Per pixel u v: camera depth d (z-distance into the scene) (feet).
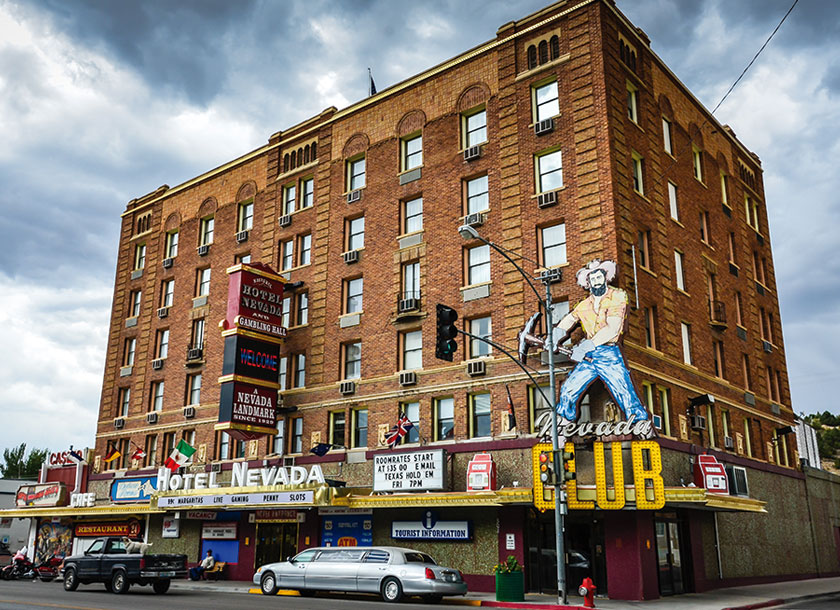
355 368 111.55
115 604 67.41
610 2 101.91
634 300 90.33
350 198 119.34
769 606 75.72
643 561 79.25
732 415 111.04
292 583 82.33
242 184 139.33
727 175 131.23
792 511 122.83
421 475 92.68
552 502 81.97
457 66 111.96
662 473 85.76
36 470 296.71
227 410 109.19
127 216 162.09
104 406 148.87
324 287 118.32
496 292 98.22
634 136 100.58
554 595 82.69
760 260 137.08
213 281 137.39
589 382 84.53
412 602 75.20
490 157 104.42
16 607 63.93
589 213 92.58
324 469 108.27
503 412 92.89
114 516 135.03
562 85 100.17
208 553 115.03
